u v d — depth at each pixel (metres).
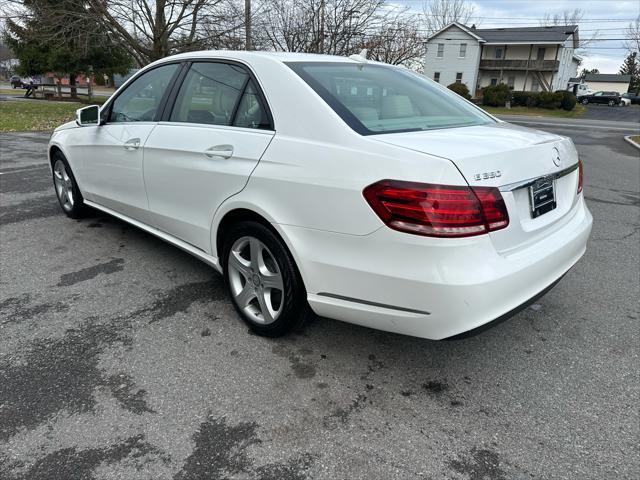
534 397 2.46
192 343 2.85
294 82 2.62
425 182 2.03
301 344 2.86
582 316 3.29
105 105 4.09
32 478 1.90
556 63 46.94
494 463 2.04
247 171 2.64
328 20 18.02
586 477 1.98
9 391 2.39
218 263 3.08
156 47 16.55
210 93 3.07
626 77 69.25
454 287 2.04
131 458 2.01
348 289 2.32
